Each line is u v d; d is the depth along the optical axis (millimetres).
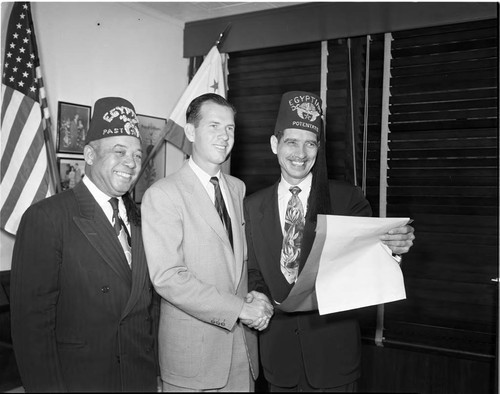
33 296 1581
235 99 3766
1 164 2609
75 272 1635
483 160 3033
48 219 1629
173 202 1725
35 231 1618
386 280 1720
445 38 3105
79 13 3076
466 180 3072
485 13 2934
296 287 1735
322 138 1998
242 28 3617
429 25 3086
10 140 2637
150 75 3562
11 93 2662
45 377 1564
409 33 3193
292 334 1956
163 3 3428
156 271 1673
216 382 1734
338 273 1686
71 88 3041
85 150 1780
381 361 3270
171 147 3746
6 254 2746
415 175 3213
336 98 3414
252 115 3713
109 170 1718
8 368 2533
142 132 3494
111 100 1780
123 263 1707
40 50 2873
